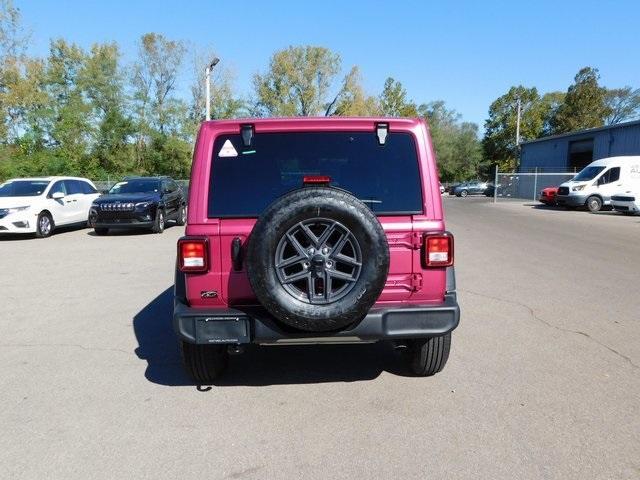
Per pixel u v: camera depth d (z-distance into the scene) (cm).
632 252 1127
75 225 1822
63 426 366
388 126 387
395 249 379
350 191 385
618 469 302
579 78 6512
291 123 386
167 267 1002
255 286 345
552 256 1080
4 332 590
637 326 580
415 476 298
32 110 4119
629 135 3180
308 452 327
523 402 391
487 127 7269
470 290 765
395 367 471
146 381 446
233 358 501
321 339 368
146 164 4947
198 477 302
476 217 2141
